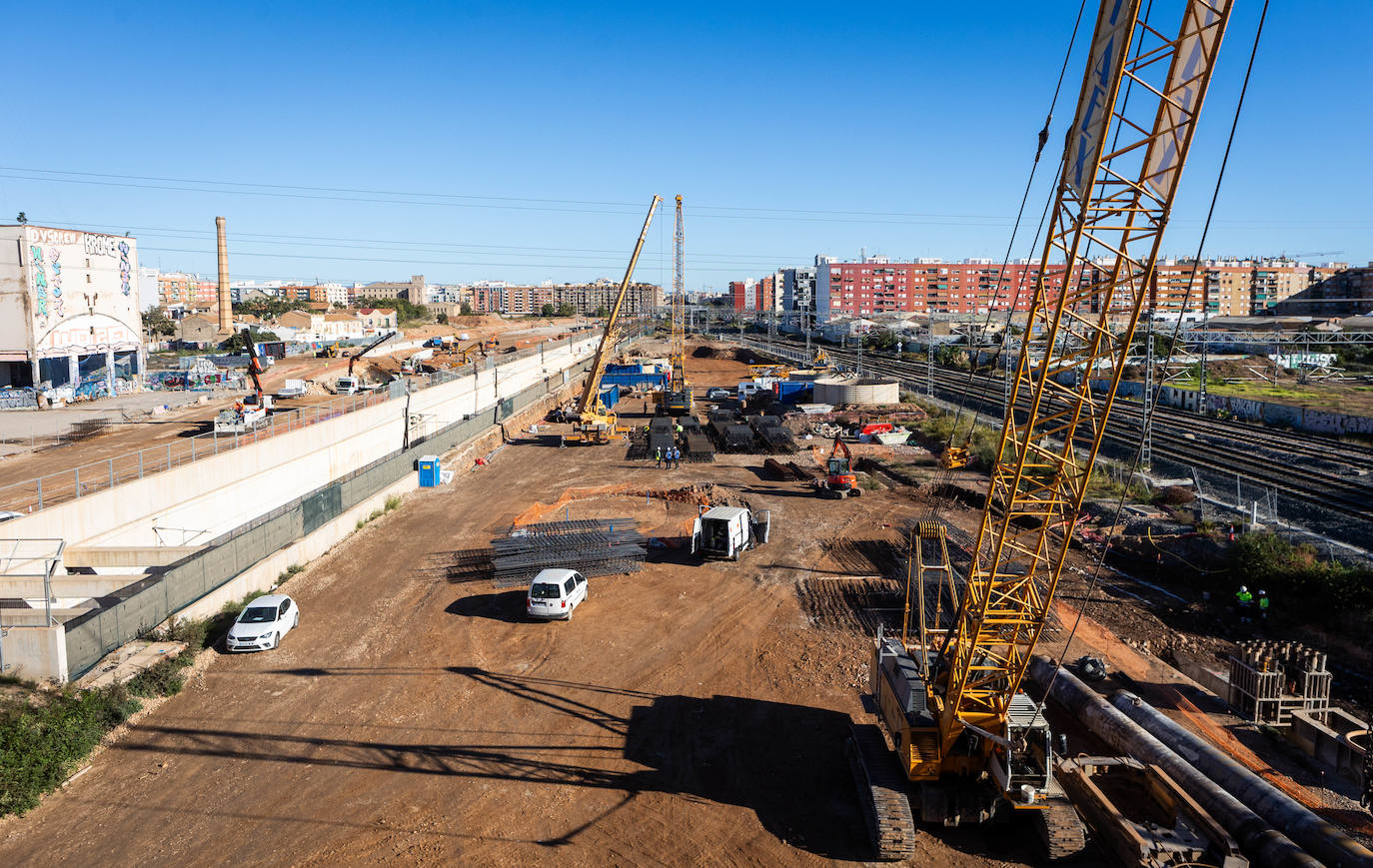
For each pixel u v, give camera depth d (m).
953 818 16.97
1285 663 22.06
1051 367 15.57
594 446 68.50
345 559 37.38
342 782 19.50
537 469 58.50
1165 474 47.78
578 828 17.72
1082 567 33.97
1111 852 16.39
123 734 21.61
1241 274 195.25
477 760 20.52
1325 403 73.12
